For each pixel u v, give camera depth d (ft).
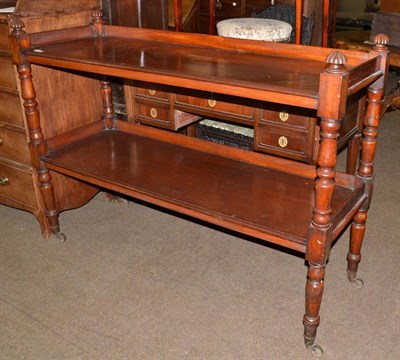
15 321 6.92
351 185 6.78
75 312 7.07
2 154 8.78
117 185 7.33
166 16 9.78
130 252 8.48
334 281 7.62
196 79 5.79
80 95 8.80
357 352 6.28
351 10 24.08
